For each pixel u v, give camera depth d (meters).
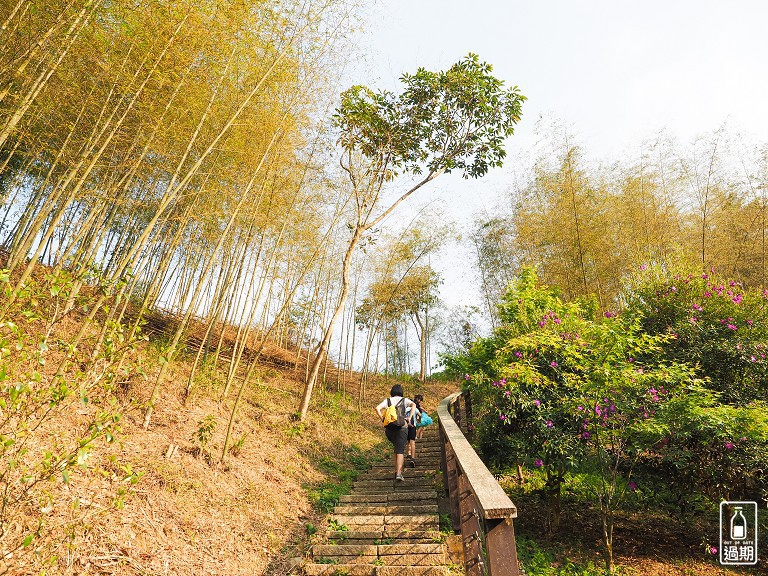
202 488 4.13
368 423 10.01
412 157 9.13
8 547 2.23
